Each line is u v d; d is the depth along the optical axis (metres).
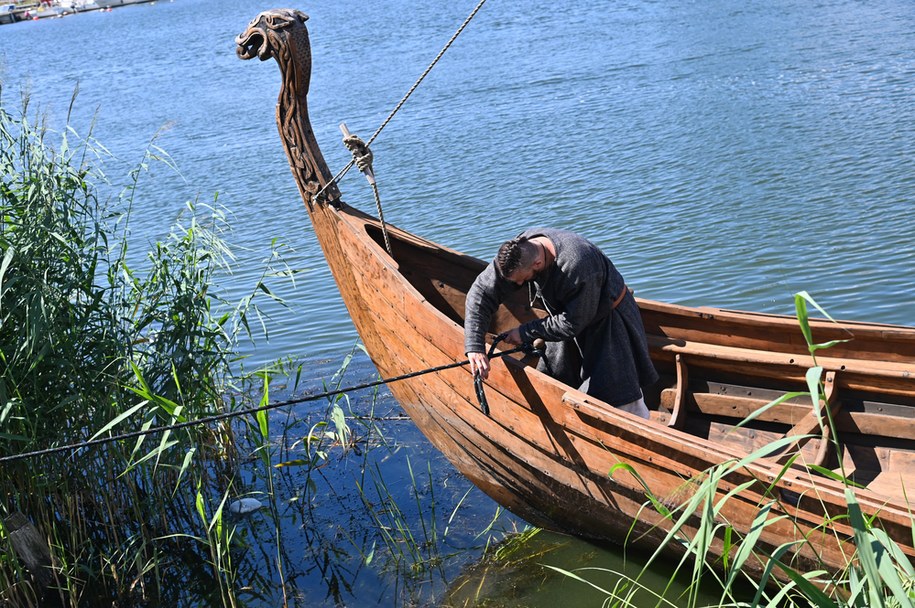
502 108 18.91
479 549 5.21
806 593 3.26
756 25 25.52
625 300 4.71
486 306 4.60
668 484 4.30
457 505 5.70
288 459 6.41
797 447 4.97
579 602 4.64
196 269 5.95
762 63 19.88
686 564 4.81
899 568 3.61
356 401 7.20
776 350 5.43
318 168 5.89
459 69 25.09
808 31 23.06
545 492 5.02
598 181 12.64
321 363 7.92
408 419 6.88
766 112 15.35
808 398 5.09
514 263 4.32
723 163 12.70
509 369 4.73
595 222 10.88
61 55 49.91
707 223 10.30
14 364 4.98
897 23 22.16
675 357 5.45
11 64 46.75
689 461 4.14
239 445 6.64
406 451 6.41
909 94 15.06
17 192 5.42
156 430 4.32
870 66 17.73
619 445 4.40
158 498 5.52
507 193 12.62
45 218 5.19
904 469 4.72
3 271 4.64
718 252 9.36
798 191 11.00
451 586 4.88
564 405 4.55
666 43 24.84
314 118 20.05
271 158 16.52
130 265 10.50
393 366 5.83
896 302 7.67
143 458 4.88
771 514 4.03
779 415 5.17
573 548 5.16
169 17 77.69
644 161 13.41
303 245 11.26
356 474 6.17
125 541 5.37
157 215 13.13
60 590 4.95
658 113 16.50
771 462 3.96
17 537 4.98
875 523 3.65
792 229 9.73
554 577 4.88
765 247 9.33
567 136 15.63
